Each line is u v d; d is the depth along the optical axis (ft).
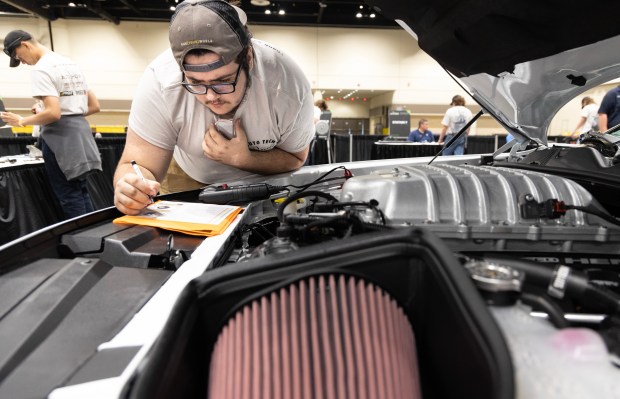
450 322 0.91
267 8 23.82
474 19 1.81
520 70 2.42
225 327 0.95
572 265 1.65
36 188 7.18
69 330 1.10
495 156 3.44
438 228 1.67
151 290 1.34
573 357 0.88
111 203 10.21
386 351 0.88
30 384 0.89
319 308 0.92
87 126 6.89
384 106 29.25
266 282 0.99
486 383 0.72
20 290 1.25
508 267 1.17
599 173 2.11
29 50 6.24
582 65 2.30
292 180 3.23
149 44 24.16
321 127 10.53
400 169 2.21
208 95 2.61
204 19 2.19
